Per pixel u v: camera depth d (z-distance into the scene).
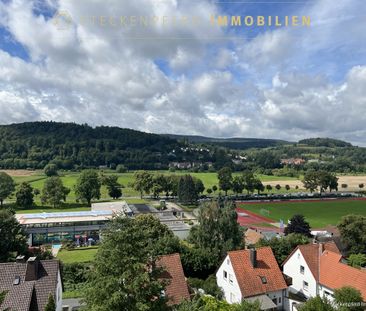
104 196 170.00
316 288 44.25
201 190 170.75
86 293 22.23
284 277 45.66
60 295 37.25
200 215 59.53
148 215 65.44
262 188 180.50
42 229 87.94
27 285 32.75
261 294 41.69
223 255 54.56
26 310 30.64
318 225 105.12
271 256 45.75
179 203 148.38
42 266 35.09
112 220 23.83
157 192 163.38
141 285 21.98
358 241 62.09
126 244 22.34
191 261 51.78
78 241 83.06
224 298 44.88
